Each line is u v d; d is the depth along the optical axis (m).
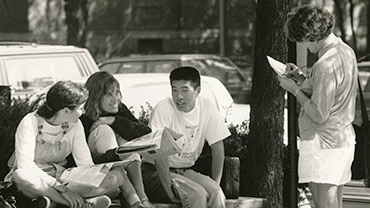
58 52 17.94
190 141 10.00
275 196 10.87
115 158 9.41
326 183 9.06
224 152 11.12
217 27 52.06
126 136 9.80
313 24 8.93
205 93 15.20
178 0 52.72
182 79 9.80
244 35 50.00
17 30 48.03
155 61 29.48
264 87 10.79
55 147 9.23
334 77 8.92
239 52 50.09
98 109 9.77
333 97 8.94
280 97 10.80
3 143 10.70
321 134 9.06
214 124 10.09
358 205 11.88
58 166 9.28
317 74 8.91
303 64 10.45
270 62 9.34
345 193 11.94
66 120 9.11
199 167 10.52
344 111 9.08
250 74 47.53
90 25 50.88
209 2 52.19
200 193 9.74
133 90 14.40
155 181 9.96
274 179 10.84
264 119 10.82
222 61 31.70
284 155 11.27
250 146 10.98
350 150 9.16
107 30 51.34
